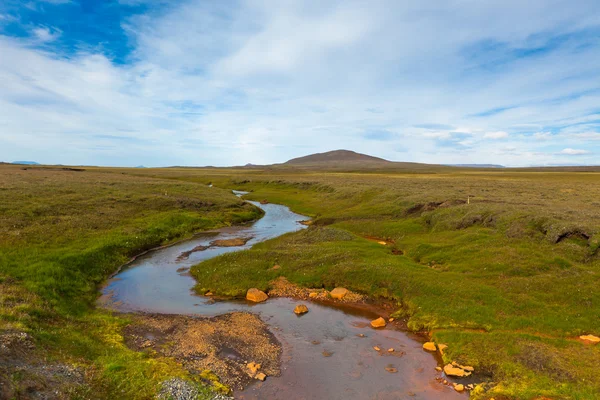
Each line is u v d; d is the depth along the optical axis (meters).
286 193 95.00
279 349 18.33
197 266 31.98
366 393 14.73
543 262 26.09
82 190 63.34
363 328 20.86
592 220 31.00
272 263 31.06
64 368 13.95
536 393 13.88
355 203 66.06
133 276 30.20
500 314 20.28
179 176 152.25
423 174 164.50
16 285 22.19
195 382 14.75
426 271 27.33
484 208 41.09
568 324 18.78
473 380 15.38
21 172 98.94
